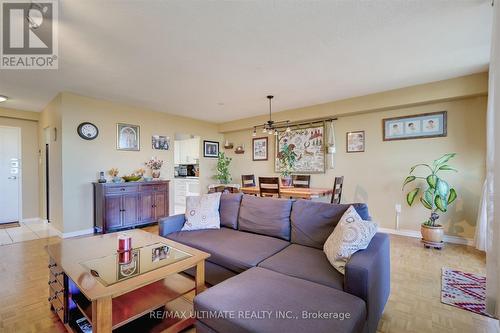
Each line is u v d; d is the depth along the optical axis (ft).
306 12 6.20
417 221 12.26
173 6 5.88
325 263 5.60
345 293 4.36
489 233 5.27
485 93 10.25
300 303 3.98
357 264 4.43
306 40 7.54
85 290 4.17
